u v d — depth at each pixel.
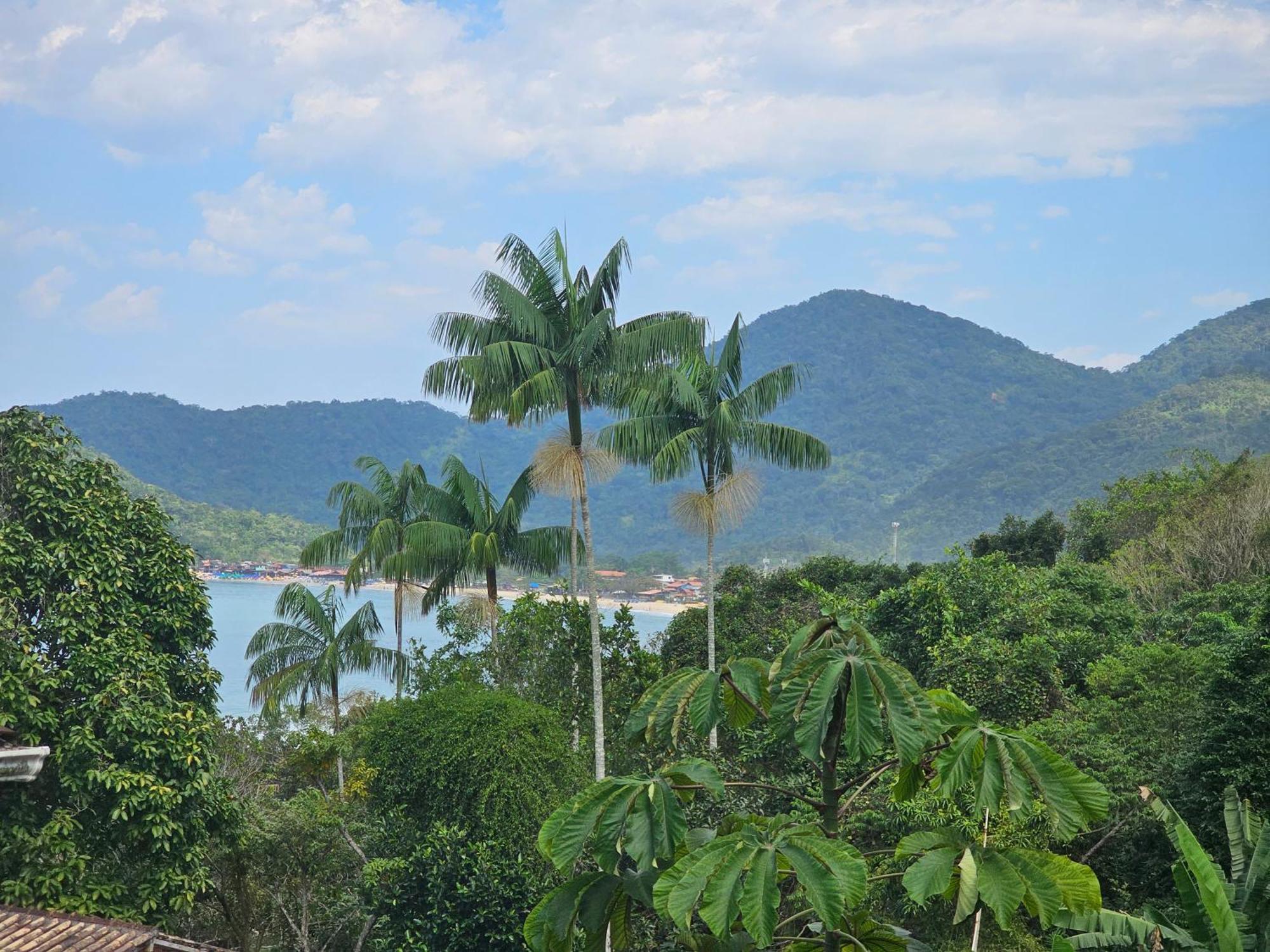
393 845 21.77
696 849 8.99
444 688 24.97
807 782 21.06
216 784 18.23
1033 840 18.42
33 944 12.85
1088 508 63.16
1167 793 19.36
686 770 9.15
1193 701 22.36
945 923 18.69
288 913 21.58
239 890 21.03
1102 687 25.77
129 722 16.66
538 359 24.58
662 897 8.20
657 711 9.47
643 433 26.89
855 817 19.38
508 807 21.58
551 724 23.44
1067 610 33.41
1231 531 43.19
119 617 17.70
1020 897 8.09
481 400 25.16
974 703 25.41
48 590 17.50
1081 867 8.56
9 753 14.19
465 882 19.61
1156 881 18.73
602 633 29.16
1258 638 18.81
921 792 18.72
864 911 9.41
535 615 29.31
